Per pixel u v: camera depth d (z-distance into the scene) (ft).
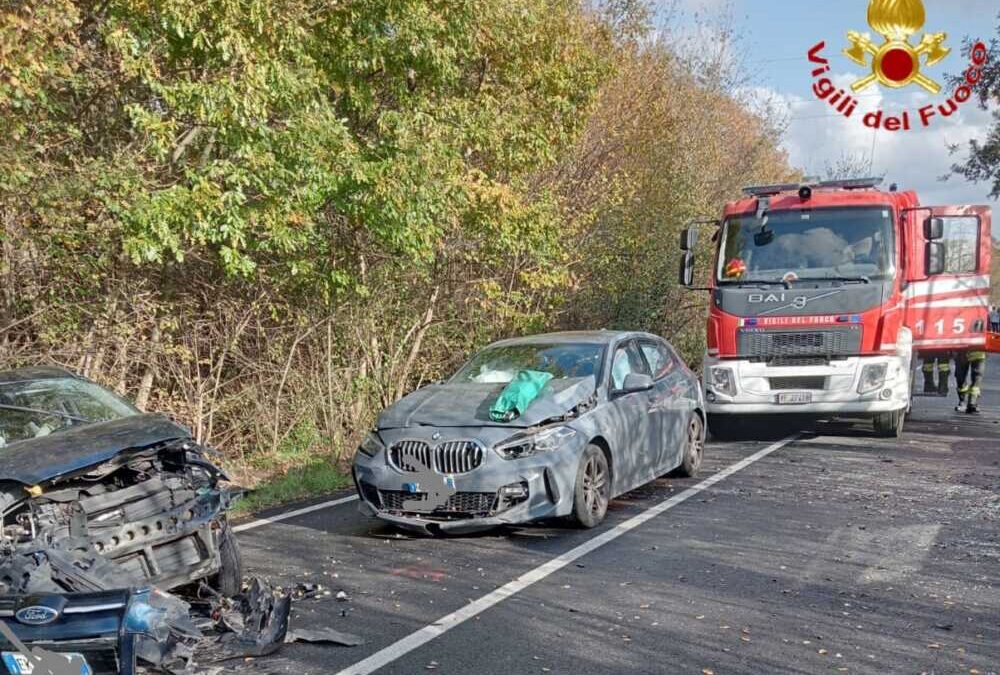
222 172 31.32
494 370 30.81
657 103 68.03
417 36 38.32
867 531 26.61
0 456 18.94
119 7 30.63
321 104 35.76
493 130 43.86
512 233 44.45
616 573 22.82
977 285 50.85
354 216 37.35
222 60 31.94
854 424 51.72
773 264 44.73
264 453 43.19
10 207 30.09
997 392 72.54
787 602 20.38
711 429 47.06
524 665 16.98
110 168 30.81
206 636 18.42
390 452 26.76
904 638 18.07
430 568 23.75
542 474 26.02
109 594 14.85
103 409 23.13
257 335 42.88
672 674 16.46
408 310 49.34
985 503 30.07
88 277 33.71
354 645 18.15
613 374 30.58
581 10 61.57
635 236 66.80
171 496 19.79
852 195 44.91
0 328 33.58
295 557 25.27
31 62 25.61
